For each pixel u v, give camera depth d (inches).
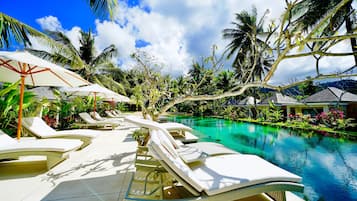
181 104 1034.1
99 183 109.0
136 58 217.6
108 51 667.4
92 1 191.0
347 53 73.6
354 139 323.0
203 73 166.2
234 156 111.2
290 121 520.4
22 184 107.2
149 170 92.7
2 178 115.6
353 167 184.4
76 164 143.3
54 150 129.7
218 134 382.9
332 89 593.0
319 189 136.5
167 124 245.1
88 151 183.6
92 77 640.4
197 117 836.6
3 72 174.6
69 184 107.6
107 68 671.8
